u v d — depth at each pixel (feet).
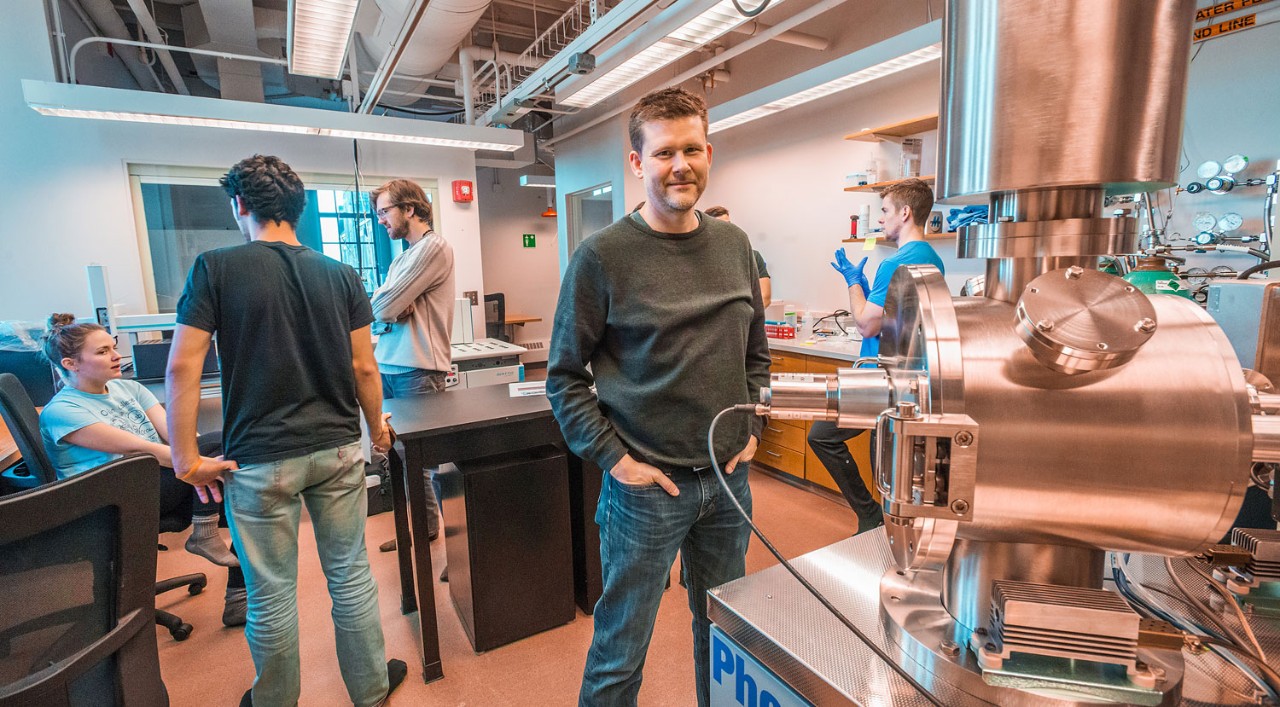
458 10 10.25
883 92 10.91
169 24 14.48
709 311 3.35
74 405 6.10
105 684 3.13
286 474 4.33
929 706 1.66
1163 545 1.57
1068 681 1.51
